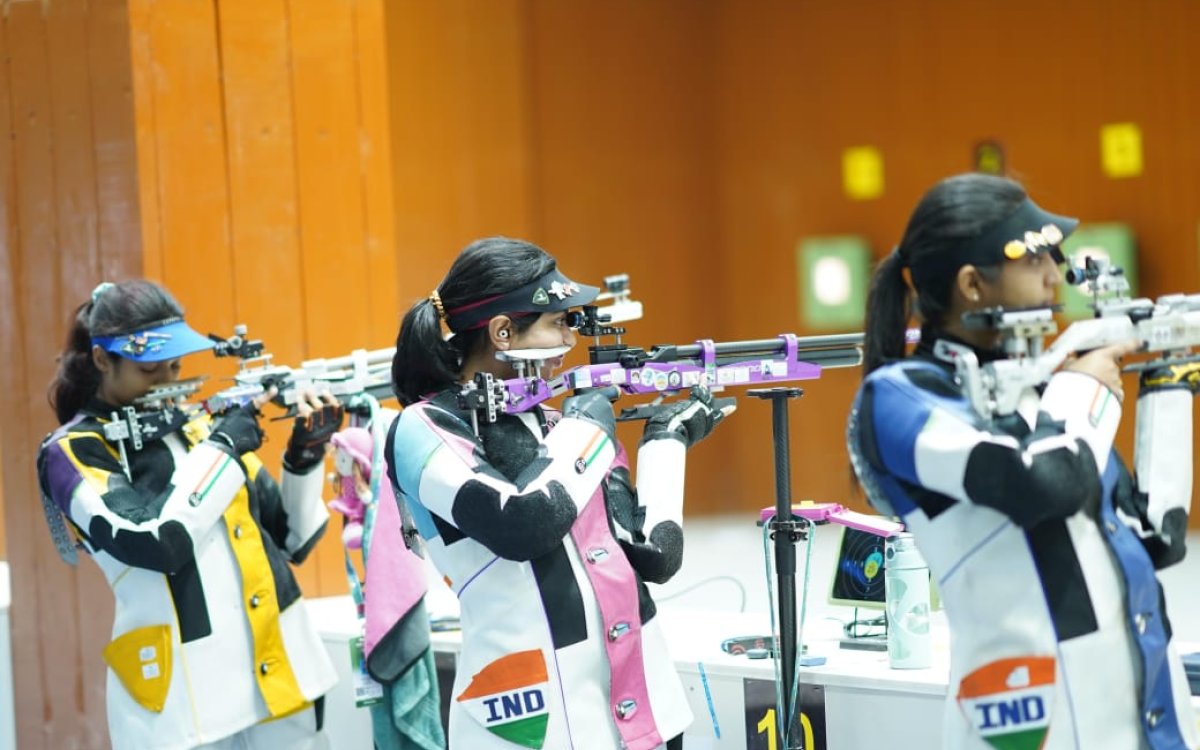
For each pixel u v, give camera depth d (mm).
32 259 8164
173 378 5711
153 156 7566
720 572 10883
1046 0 14508
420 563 5785
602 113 14250
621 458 4648
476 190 12648
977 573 3627
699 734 5477
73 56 7770
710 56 15523
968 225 3586
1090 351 3699
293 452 5852
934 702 4914
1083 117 14469
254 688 5582
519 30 13141
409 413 4367
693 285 15484
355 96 8172
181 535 5305
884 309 3828
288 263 7969
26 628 8430
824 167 15492
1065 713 3543
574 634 4223
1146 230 14312
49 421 8141
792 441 14930
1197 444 11953
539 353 4363
